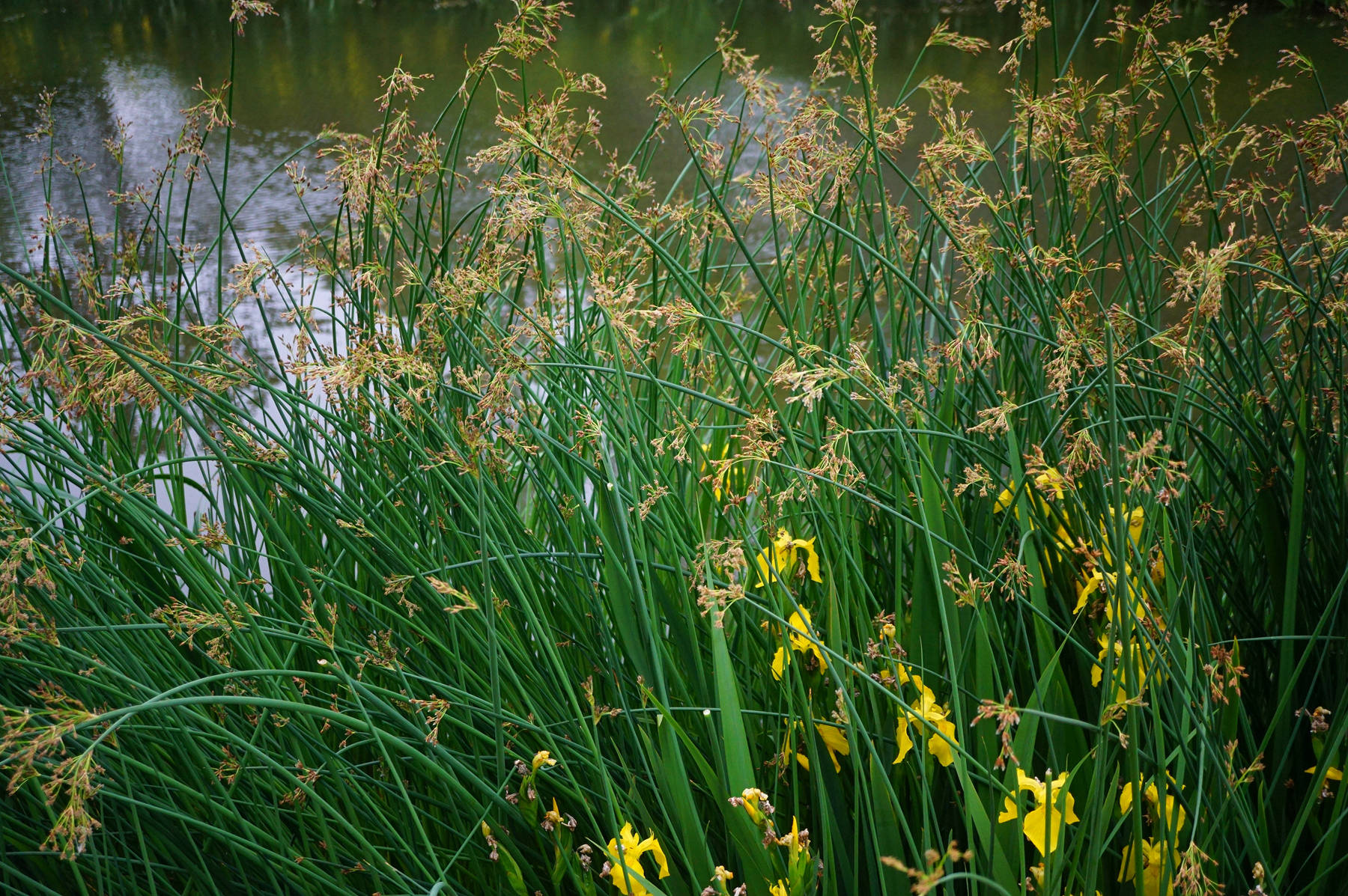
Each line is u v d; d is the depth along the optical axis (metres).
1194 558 1.33
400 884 1.18
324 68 9.62
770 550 1.32
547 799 1.39
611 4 13.40
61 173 6.41
